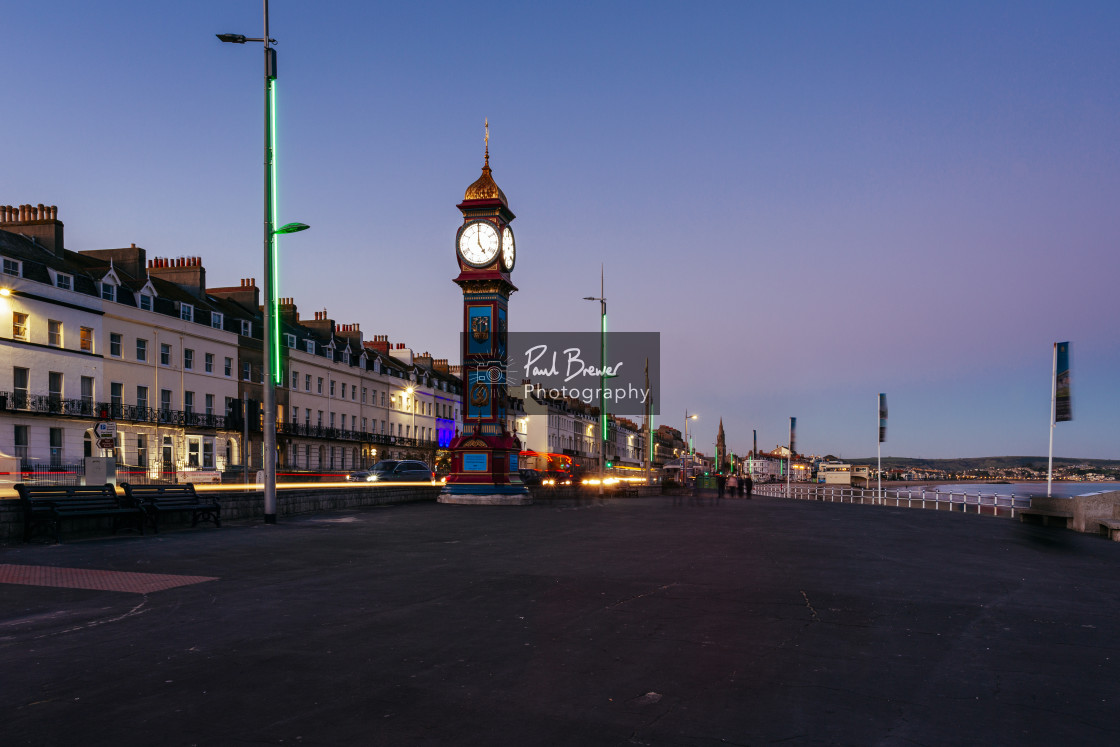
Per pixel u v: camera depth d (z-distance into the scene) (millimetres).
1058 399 28516
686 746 4188
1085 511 19562
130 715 4574
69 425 45000
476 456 29469
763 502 40375
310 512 22250
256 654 5945
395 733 4340
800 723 4547
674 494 57688
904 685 5309
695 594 8727
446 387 96500
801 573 10578
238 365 59250
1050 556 13500
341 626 6941
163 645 6199
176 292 56281
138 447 49562
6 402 41375
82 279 46938
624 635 6680
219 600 8133
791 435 73500
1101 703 4965
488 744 4191
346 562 11250
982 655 6129
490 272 29828
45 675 5336
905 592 9102
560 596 8516
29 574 9727
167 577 9609
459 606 7906
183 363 53906
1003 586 9734
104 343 47875
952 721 4609
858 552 13500
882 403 48438
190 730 4352
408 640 6438
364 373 76312
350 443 72500
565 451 114375
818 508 32250
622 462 149750
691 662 5832
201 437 54656
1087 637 6812
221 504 18031
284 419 63469
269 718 4555
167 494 15977
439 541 14430
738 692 5113
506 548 13328
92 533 14344
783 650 6215
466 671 5539
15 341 42188
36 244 46969
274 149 19156
